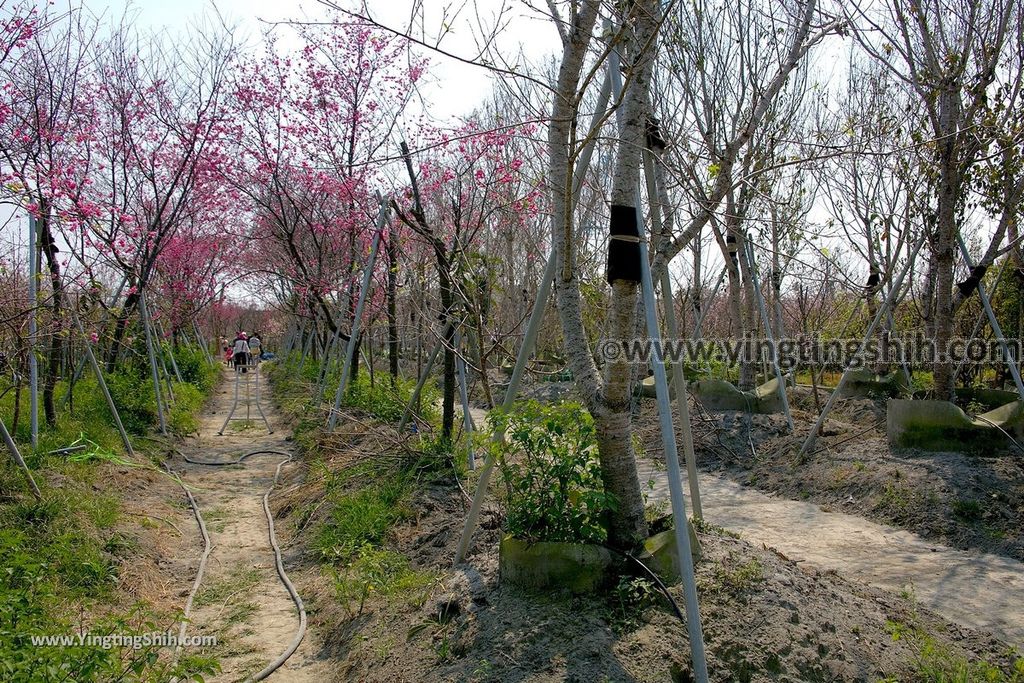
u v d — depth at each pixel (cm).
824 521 696
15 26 791
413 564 550
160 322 1691
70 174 984
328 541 623
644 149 404
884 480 738
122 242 990
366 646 438
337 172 1304
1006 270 1162
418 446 771
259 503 821
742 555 436
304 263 1500
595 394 429
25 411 869
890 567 561
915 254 884
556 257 457
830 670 348
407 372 1706
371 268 1076
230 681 423
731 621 369
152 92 1310
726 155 437
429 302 982
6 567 433
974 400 1002
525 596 404
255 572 602
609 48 349
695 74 912
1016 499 653
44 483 622
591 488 426
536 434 430
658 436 1074
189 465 1006
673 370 487
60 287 843
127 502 702
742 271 1300
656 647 352
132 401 1141
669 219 458
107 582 520
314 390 1474
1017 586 520
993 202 820
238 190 1410
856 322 1527
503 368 1775
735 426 1059
